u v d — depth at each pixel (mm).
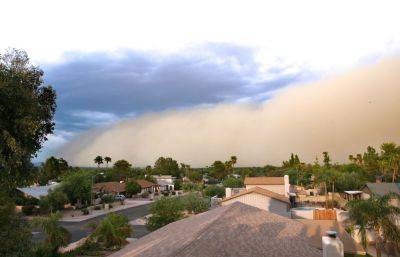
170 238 13672
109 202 84875
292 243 13281
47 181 106688
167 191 113312
